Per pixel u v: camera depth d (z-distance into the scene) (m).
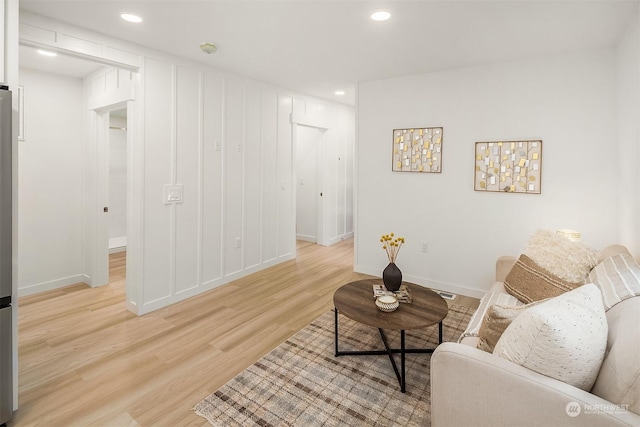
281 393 2.01
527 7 2.24
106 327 2.85
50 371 2.22
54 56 3.24
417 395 2.00
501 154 3.35
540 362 1.18
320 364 2.31
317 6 2.28
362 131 4.23
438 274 3.81
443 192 3.72
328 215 6.10
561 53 3.04
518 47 2.93
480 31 2.62
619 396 1.07
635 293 1.42
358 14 2.38
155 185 3.18
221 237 3.87
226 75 3.79
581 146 3.00
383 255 4.19
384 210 4.13
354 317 2.11
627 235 2.56
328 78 4.03
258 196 4.36
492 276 3.50
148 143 3.11
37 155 3.67
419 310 2.21
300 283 3.99
